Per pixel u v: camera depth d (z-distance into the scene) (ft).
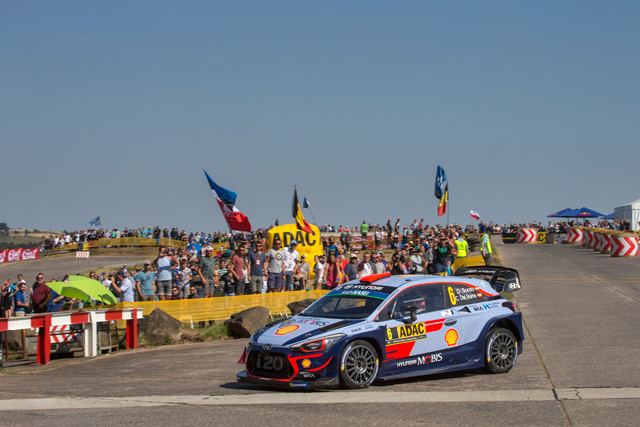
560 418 21.48
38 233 538.06
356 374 26.71
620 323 44.29
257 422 21.43
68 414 23.08
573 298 58.23
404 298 29.14
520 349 31.58
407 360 28.07
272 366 26.68
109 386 29.55
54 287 44.06
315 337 26.40
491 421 21.21
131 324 45.85
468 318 30.07
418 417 21.81
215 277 63.98
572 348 35.99
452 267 79.10
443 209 96.53
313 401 24.48
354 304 29.19
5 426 21.34
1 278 123.13
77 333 43.47
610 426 20.49
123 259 158.30
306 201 94.48
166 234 176.76
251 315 49.42
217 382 29.94
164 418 22.22
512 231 181.68
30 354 45.50
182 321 51.98
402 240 139.95
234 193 72.08
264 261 60.49
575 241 154.30
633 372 29.17
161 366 36.35
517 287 35.45
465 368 29.40
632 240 104.32
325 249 90.12
